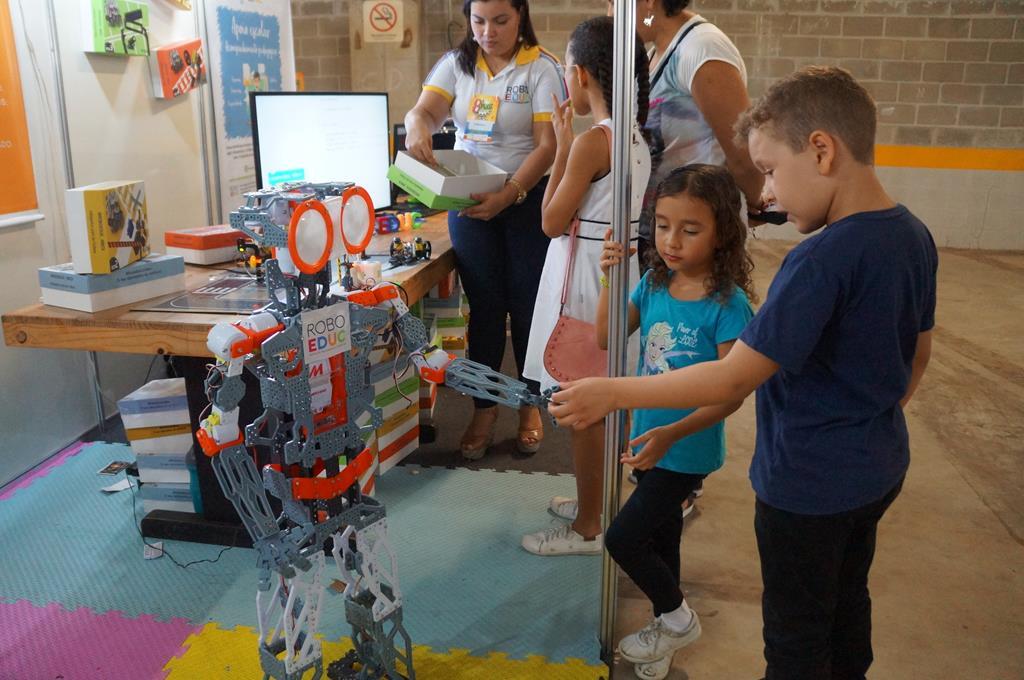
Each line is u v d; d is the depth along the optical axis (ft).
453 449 9.70
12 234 8.52
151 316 6.51
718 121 6.33
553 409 3.78
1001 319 15.94
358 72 21.20
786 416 3.98
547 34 21.95
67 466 8.89
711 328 5.14
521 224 8.74
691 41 6.33
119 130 10.02
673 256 5.12
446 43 21.75
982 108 21.66
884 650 6.20
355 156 10.04
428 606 6.57
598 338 5.90
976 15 20.99
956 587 7.06
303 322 4.31
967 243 22.82
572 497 8.43
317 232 4.23
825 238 3.62
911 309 3.79
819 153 3.59
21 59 8.48
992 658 6.13
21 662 5.86
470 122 8.83
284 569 4.59
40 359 8.96
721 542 7.76
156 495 7.55
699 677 5.90
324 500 4.86
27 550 7.30
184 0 11.00
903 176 22.57
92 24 9.28
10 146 8.38
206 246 8.42
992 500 8.73
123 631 6.22
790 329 3.58
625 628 6.38
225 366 4.32
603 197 6.30
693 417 4.81
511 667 5.86
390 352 8.37
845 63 21.81
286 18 13.50
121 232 6.79
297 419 4.48
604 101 6.08
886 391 3.83
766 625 4.33
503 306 9.14
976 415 11.16
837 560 4.08
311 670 5.72
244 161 12.57
